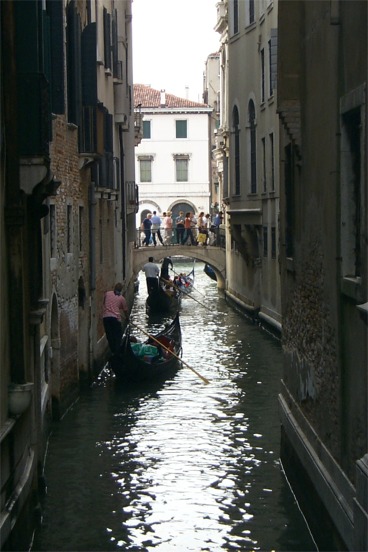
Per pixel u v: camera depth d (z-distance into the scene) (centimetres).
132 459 1445
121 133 3284
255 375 2134
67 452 1488
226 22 4012
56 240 1622
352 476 923
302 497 1197
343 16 962
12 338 979
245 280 3416
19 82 979
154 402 1852
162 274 4253
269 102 2769
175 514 1207
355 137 965
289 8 1257
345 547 926
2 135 963
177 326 2488
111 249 2723
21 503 986
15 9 977
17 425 995
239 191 3372
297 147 1250
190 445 1520
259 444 1523
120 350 2003
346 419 958
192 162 6956
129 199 3716
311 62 1145
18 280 974
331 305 1035
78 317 1959
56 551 1092
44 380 1459
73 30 1756
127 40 3744
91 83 1900
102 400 1881
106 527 1164
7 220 967
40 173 984
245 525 1171
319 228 1112
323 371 1087
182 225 4647
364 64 864
